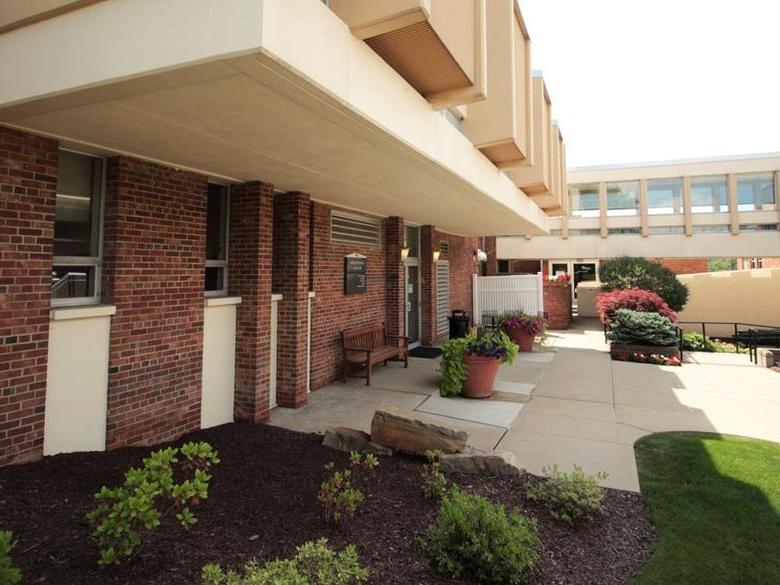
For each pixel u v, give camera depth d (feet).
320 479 13.97
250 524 11.16
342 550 10.23
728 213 65.31
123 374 15.93
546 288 60.03
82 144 14.74
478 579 9.55
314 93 11.00
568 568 10.22
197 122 12.83
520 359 37.45
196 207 18.70
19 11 11.18
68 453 14.25
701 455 16.85
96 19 10.50
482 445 18.10
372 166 18.07
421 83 15.90
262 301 21.04
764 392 26.73
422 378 29.48
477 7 16.33
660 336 36.94
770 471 15.34
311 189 23.06
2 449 12.64
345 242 29.58
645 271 58.34
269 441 17.58
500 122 22.30
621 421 21.24
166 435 17.42
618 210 69.97
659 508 12.94
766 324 58.65
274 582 7.63
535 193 35.14
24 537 9.22
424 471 14.25
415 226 40.88
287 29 9.55
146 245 16.66
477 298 56.75
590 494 12.41
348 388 26.89
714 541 11.32
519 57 24.85
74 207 15.49
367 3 11.86
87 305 15.40
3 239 12.72
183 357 18.15
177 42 9.59
